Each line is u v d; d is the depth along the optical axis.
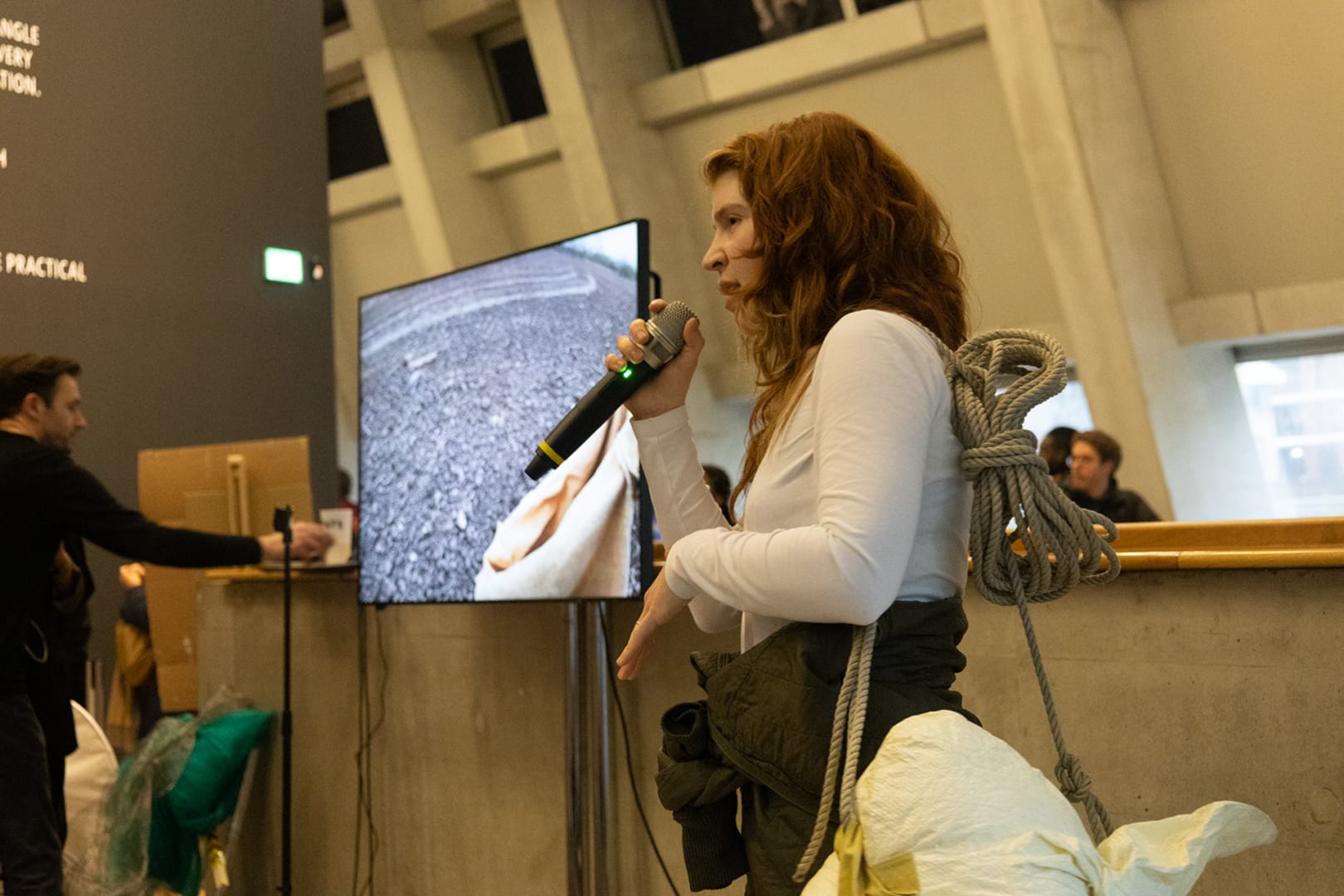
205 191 5.41
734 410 9.17
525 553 2.28
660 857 2.31
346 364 12.10
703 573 1.17
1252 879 1.57
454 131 10.12
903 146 7.84
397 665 2.90
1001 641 1.84
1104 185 6.70
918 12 7.27
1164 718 1.66
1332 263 6.45
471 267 2.46
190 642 3.70
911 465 1.08
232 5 5.54
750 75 8.21
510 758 2.62
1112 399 7.00
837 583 1.05
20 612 2.64
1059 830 0.97
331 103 11.02
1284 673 1.55
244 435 5.50
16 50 4.82
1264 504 7.33
